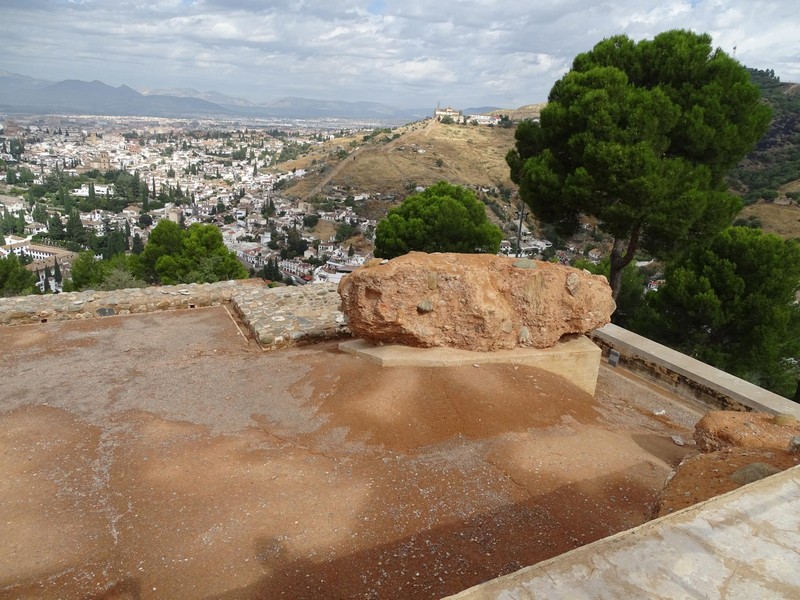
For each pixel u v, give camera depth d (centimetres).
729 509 346
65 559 423
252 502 494
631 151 1130
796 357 1500
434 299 820
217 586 397
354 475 545
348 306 836
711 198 1239
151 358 897
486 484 542
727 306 1420
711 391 940
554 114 1288
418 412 665
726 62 1234
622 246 1445
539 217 1414
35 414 671
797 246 1398
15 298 1176
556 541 461
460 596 256
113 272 2072
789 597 266
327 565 420
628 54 1355
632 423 788
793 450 518
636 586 269
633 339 1149
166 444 597
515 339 867
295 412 672
